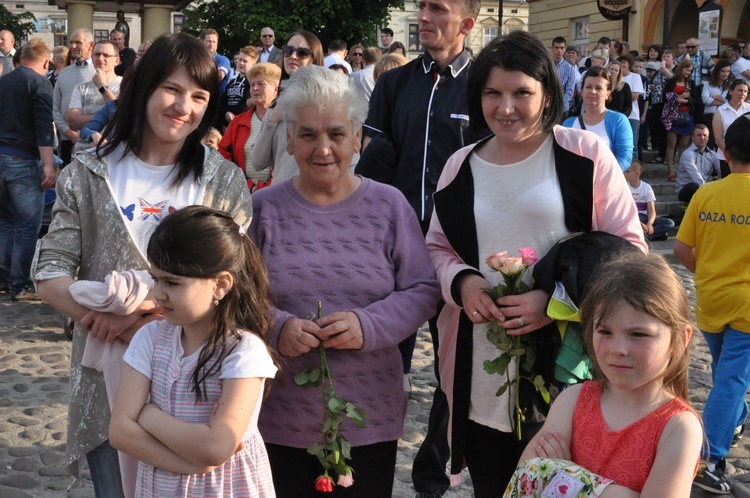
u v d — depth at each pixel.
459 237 2.99
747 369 4.29
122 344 2.72
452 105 4.21
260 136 5.88
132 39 54.09
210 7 30.55
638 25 26.50
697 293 4.41
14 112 7.77
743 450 4.92
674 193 13.59
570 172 2.85
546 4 29.70
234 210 2.85
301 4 28.00
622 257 2.38
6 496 4.14
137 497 2.45
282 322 2.69
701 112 14.38
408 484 4.38
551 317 2.67
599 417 2.33
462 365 3.02
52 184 7.88
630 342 2.21
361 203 2.87
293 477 2.84
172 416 2.37
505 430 2.92
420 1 4.22
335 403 2.68
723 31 26.52
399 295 2.84
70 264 2.77
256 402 2.38
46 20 56.50
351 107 2.73
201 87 2.76
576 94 14.68
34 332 6.99
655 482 2.17
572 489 2.21
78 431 2.80
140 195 2.79
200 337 2.42
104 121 7.60
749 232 4.16
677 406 2.23
